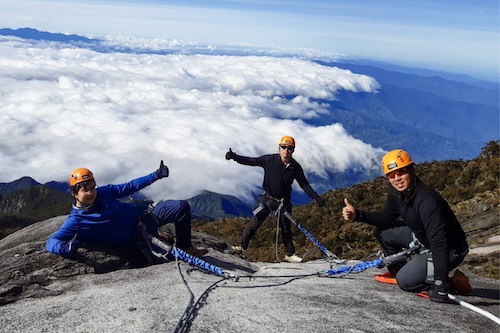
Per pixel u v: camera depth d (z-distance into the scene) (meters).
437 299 5.12
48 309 4.78
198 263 6.52
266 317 4.51
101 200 6.56
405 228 5.88
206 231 25.80
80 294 5.49
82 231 6.54
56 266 6.34
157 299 5.10
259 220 9.42
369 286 6.00
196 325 4.28
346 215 5.81
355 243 17.05
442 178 20.16
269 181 9.07
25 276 6.03
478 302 5.45
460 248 5.28
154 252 6.98
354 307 4.93
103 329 4.22
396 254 5.69
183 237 7.34
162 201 7.36
